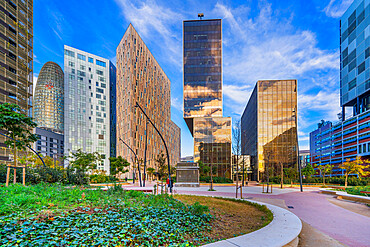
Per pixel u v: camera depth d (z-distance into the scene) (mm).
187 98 72000
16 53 49625
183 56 74125
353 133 70375
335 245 6855
